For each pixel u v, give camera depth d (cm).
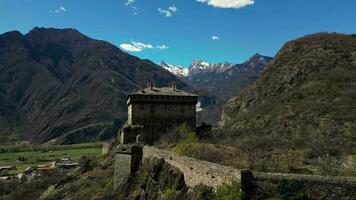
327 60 15150
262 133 11519
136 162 6488
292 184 2989
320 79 13975
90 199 7400
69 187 9075
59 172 14550
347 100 11625
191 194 3922
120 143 9981
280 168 4506
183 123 9506
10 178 17625
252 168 4478
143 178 5812
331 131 9931
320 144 7906
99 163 9738
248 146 7675
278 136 10244
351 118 10300
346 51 15612
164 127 9800
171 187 4525
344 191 2897
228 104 17862
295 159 5406
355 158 5084
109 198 6406
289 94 14138
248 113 14625
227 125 14438
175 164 4731
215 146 6350
